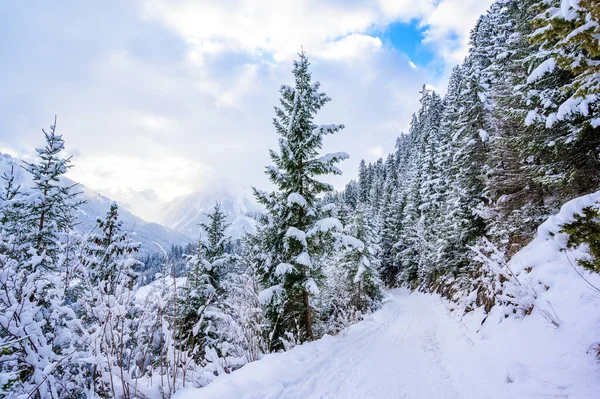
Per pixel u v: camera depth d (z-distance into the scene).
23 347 2.87
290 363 6.27
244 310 6.80
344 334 10.69
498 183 12.44
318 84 10.86
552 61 7.02
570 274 5.77
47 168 8.98
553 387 3.57
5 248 3.78
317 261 10.99
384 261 41.97
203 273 11.86
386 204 46.66
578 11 3.71
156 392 4.07
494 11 23.91
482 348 6.36
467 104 17.98
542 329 5.09
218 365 5.62
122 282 3.83
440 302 18.38
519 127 10.98
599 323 4.04
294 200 9.69
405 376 5.84
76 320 3.42
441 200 24.59
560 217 3.22
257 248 11.10
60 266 3.83
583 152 7.34
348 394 4.99
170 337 4.29
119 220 7.27
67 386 3.32
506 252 10.94
